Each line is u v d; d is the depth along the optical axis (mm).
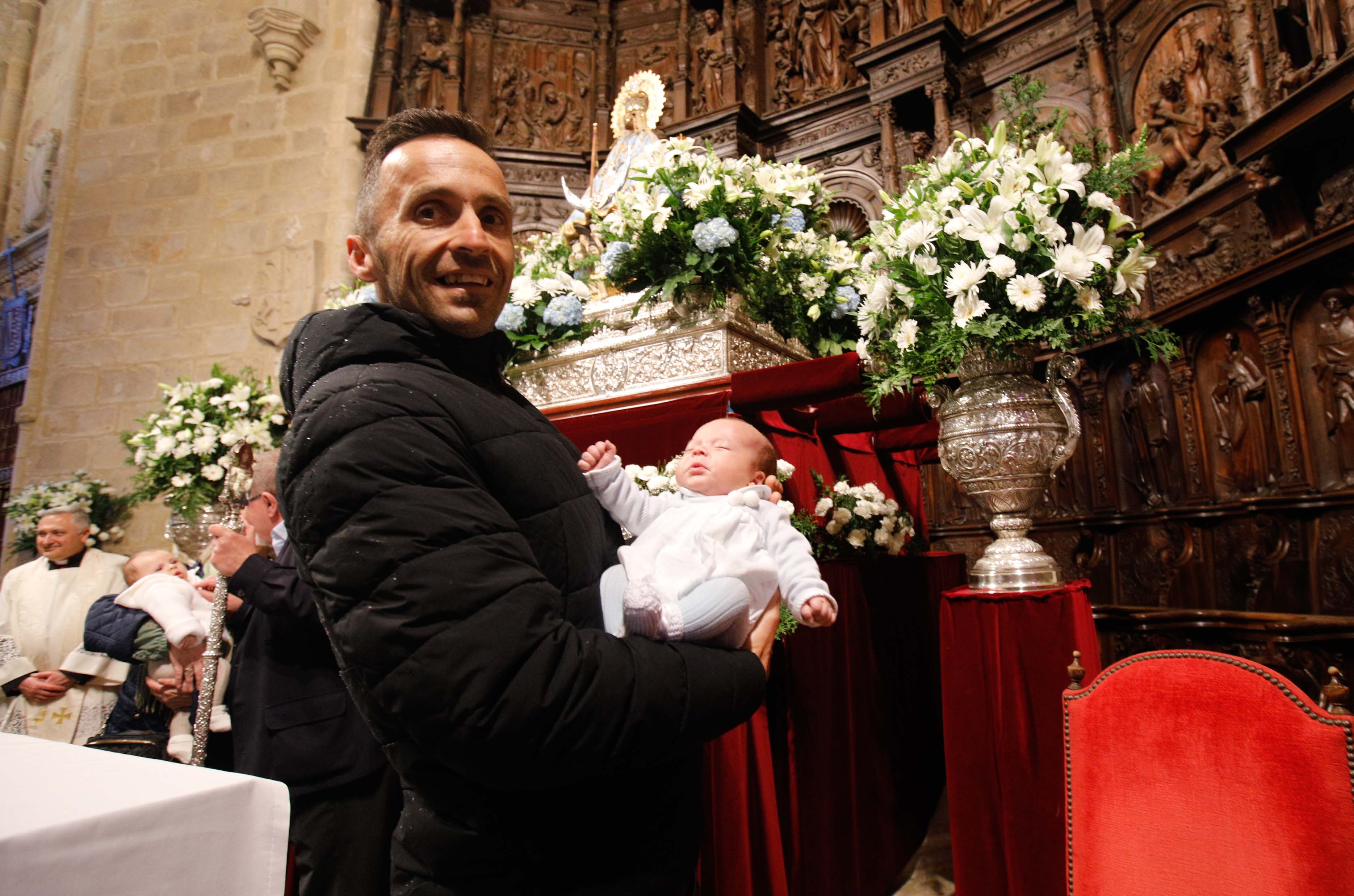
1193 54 4727
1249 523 3914
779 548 1412
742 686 1014
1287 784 1269
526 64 8281
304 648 2053
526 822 977
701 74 7770
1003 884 1852
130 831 788
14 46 10227
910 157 6398
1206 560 4180
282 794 967
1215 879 1300
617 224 2922
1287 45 4059
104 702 3367
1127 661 1535
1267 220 3900
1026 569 2014
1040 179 2096
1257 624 2992
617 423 2637
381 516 834
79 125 8414
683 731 922
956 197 2143
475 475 968
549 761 831
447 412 976
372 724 1008
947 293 2082
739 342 2762
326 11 8117
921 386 2578
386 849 2045
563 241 3594
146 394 7535
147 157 8133
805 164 7062
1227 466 4156
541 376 3135
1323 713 1271
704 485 1519
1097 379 5062
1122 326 2156
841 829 2166
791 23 7504
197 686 2514
